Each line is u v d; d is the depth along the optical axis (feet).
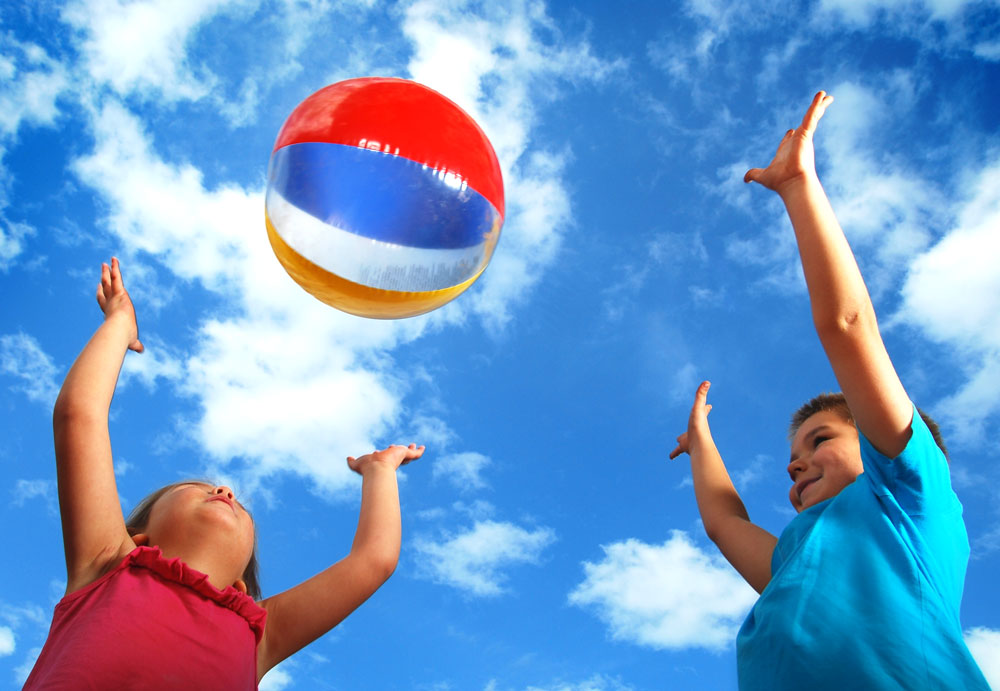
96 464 7.13
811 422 7.84
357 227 7.52
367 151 7.55
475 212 7.77
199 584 6.80
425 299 7.80
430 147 7.65
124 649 6.11
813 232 6.19
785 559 6.72
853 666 5.31
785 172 6.50
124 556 6.95
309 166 7.60
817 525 6.40
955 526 6.18
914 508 6.06
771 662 5.66
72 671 5.90
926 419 7.64
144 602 6.50
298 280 7.88
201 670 6.32
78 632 6.22
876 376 5.98
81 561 6.86
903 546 5.85
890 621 5.47
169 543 7.41
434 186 7.57
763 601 6.12
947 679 5.20
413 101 7.99
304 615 7.66
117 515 7.15
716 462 9.49
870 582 5.74
